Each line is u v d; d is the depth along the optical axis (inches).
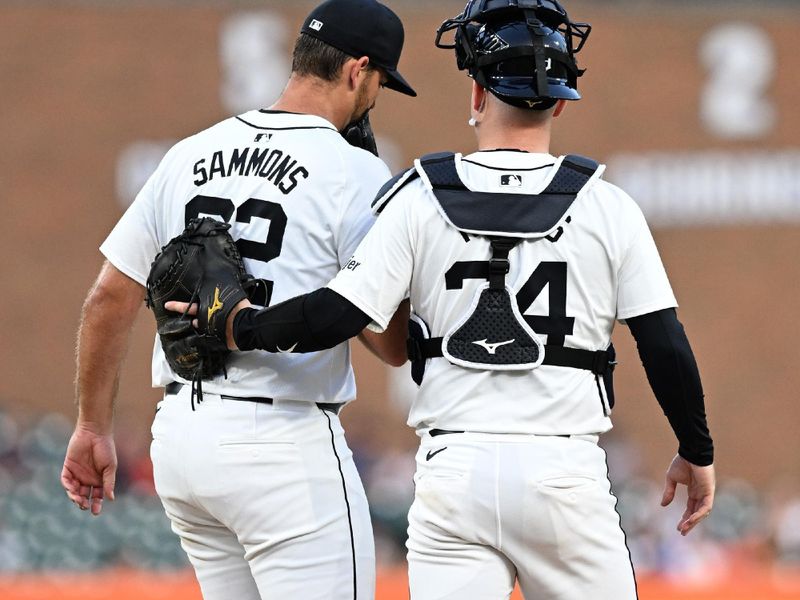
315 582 442.3
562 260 411.8
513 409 409.4
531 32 427.2
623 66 2358.5
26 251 2244.1
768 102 2375.7
